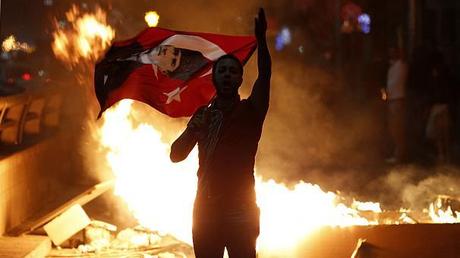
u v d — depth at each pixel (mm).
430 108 46625
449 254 19969
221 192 14898
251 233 14977
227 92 15219
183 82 18516
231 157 14945
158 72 18547
